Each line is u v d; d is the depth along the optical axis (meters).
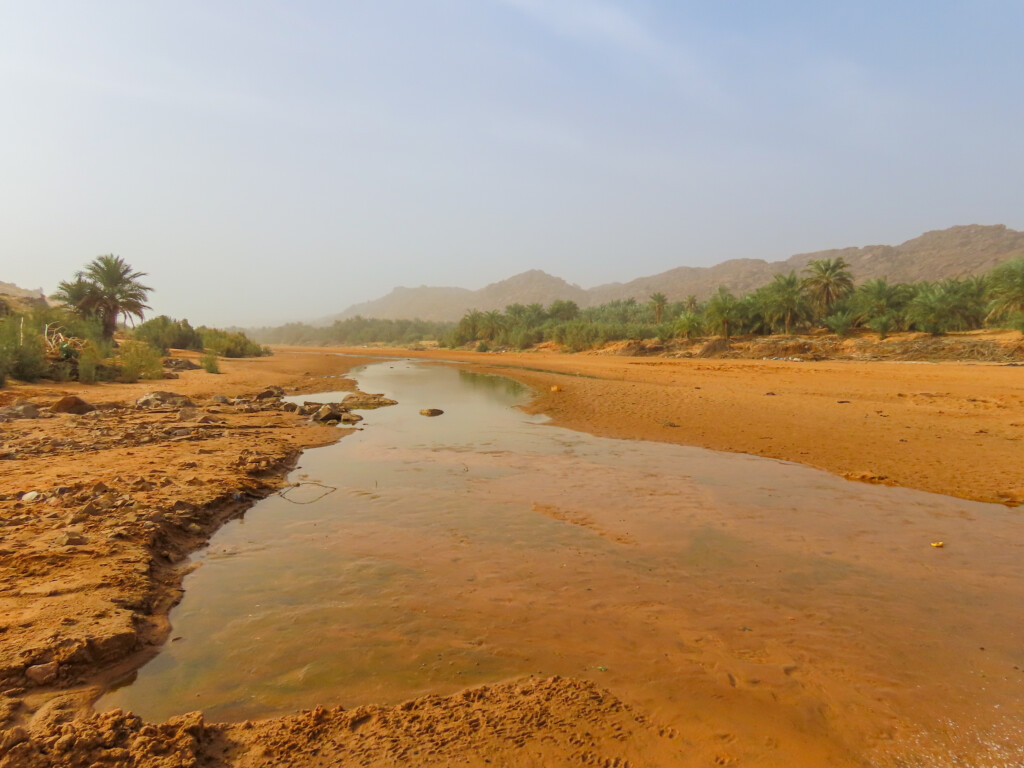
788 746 2.89
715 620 4.34
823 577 5.15
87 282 39.28
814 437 12.24
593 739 2.93
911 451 10.59
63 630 3.73
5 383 18.03
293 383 28.22
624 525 6.61
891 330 49.97
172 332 53.22
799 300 55.22
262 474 8.73
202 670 3.61
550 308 113.56
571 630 4.17
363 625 4.21
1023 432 12.14
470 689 3.39
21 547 5.16
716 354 52.25
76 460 8.82
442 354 77.44
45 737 2.78
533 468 9.55
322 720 3.06
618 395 20.59
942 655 3.84
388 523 6.65
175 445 10.37
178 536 5.98
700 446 11.59
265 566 5.37
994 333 42.59
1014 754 2.85
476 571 5.27
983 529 6.43
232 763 2.72
